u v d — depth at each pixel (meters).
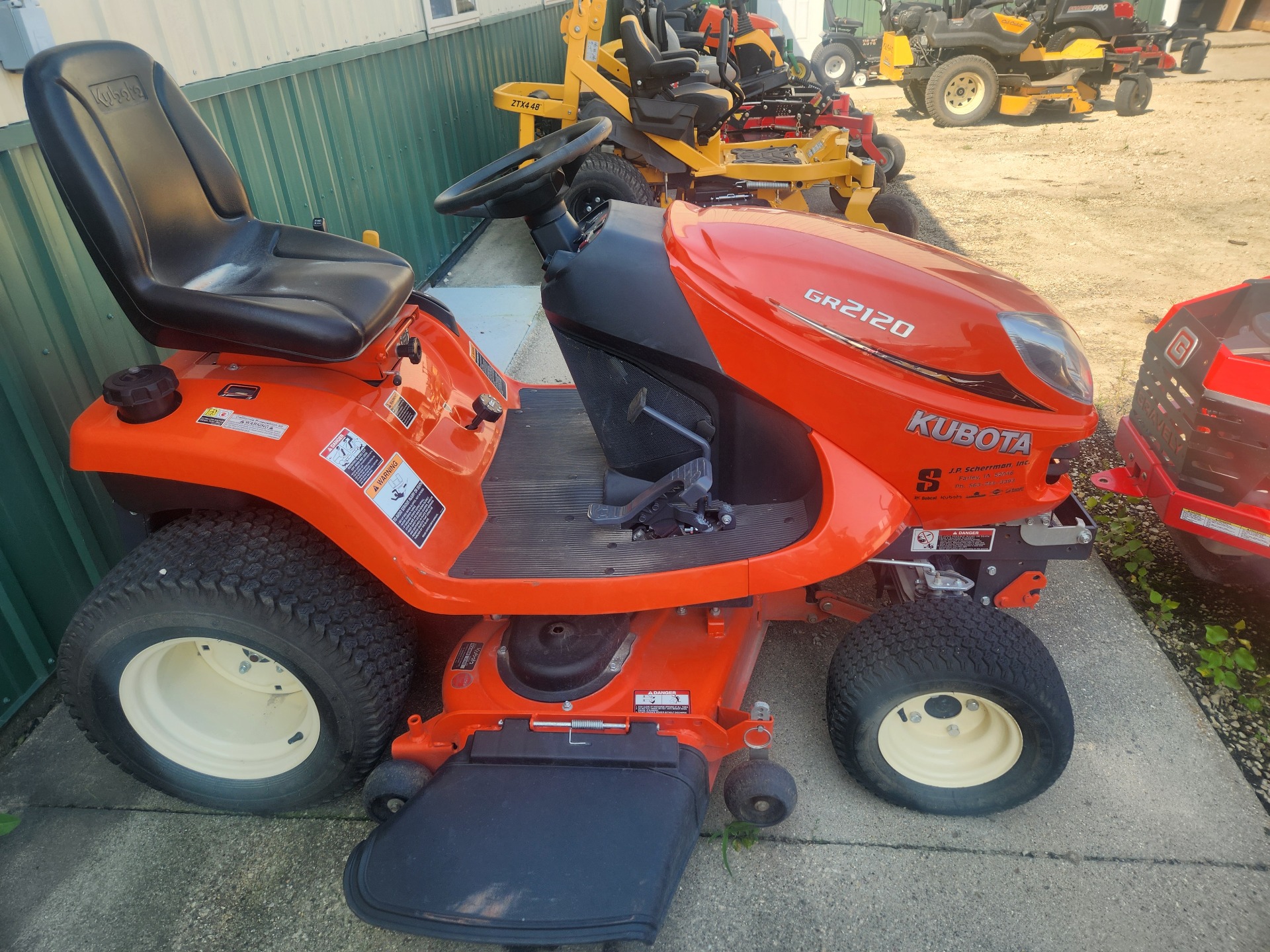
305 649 1.75
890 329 1.71
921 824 1.95
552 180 1.91
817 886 1.82
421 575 1.79
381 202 4.59
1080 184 7.06
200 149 2.08
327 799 2.01
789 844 1.92
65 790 2.14
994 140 8.77
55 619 2.40
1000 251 5.54
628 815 1.66
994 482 1.77
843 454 1.78
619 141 5.26
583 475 2.23
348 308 1.82
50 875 1.92
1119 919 1.73
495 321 4.16
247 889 1.88
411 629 2.01
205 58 3.08
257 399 1.80
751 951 1.70
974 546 1.91
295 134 3.72
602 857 1.59
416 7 4.94
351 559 1.86
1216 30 14.83
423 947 1.74
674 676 1.91
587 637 1.94
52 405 2.33
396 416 1.96
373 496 1.77
